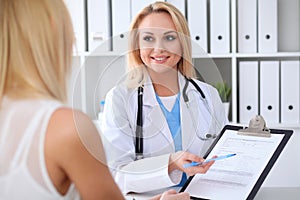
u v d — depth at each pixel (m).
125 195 1.15
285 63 2.64
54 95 0.86
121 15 2.63
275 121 2.67
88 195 0.82
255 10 2.63
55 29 0.85
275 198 1.44
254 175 1.23
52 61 0.85
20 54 0.84
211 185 1.24
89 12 2.64
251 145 1.31
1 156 0.83
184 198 1.16
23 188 0.82
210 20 2.64
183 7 2.62
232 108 2.69
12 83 0.86
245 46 2.65
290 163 2.81
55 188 0.83
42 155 0.81
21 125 0.83
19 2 0.85
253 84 2.67
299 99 2.65
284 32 2.86
